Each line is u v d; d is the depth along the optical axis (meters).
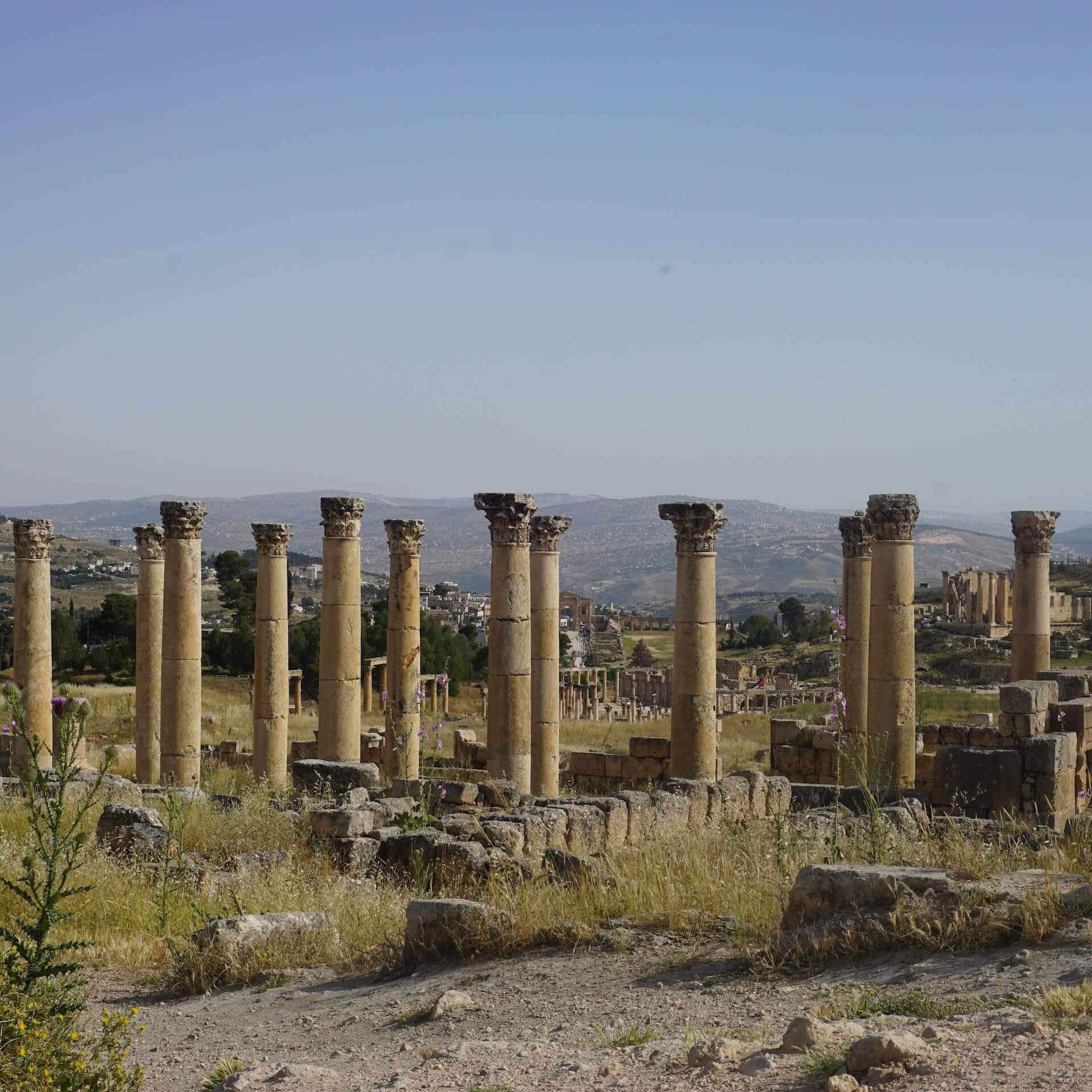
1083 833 14.77
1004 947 10.33
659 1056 8.59
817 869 11.56
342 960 13.69
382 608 87.81
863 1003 9.32
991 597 92.81
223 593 124.75
